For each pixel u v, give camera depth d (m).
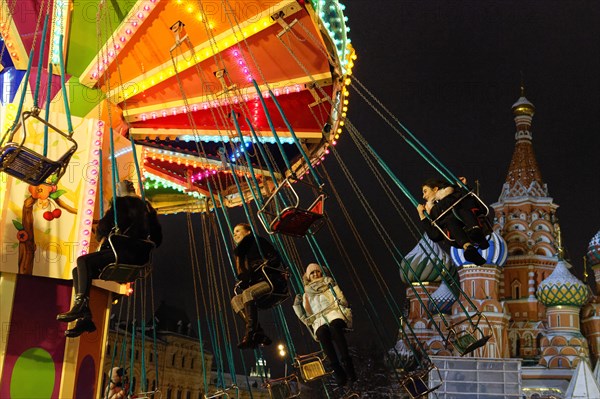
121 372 12.71
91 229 11.69
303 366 10.65
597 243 86.12
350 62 16.81
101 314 11.91
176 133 18.06
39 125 11.91
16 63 14.87
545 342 76.06
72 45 15.24
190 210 23.12
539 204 86.00
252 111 18.11
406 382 12.03
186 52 16.28
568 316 76.62
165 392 79.56
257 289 10.20
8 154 8.55
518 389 36.78
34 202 11.33
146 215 8.90
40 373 10.84
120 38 15.45
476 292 74.19
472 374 37.28
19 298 10.99
